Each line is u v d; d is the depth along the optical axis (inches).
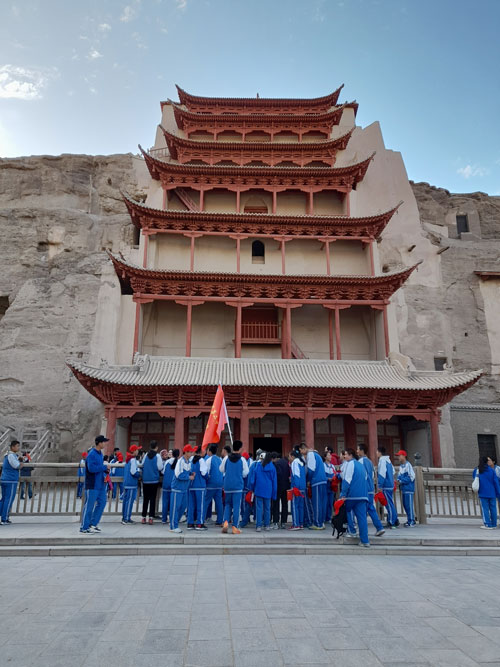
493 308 1958.7
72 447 1558.8
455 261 1991.9
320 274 1573.6
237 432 1288.1
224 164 1814.7
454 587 348.5
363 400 1237.7
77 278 1792.6
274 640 247.0
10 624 267.7
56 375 1663.4
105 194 2135.8
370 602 310.0
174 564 417.4
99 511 519.5
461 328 1913.1
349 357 1609.3
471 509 783.1
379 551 474.6
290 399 1216.8
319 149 1772.9
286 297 1464.1
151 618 277.9
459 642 246.1
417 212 2026.3
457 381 1219.9
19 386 1657.2
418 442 1322.6
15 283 1847.9
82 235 1945.1
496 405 1577.3
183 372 1233.4
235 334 1571.1
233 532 524.1
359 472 498.9
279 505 614.2
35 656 226.2
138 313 1396.4
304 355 1553.9
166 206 1652.3
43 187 2094.0
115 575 377.1
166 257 1612.9
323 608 297.3
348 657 227.6
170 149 1814.7
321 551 469.7
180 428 1176.2
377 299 1488.7
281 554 464.8
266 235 1562.5
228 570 395.2
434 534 541.6
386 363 1366.9
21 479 631.8
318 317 1627.7
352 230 1587.1
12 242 1904.5
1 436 1504.7
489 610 296.0
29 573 383.2
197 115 1812.3
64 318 1737.2
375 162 2047.2
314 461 580.1
